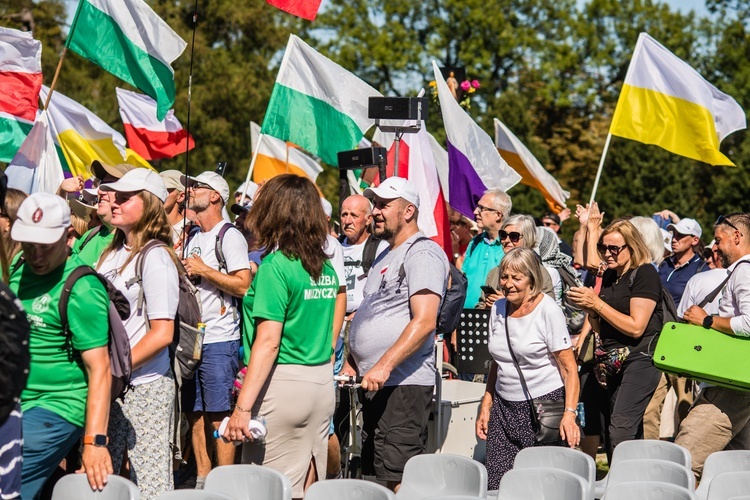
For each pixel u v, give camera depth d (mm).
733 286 9523
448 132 14273
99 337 6742
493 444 9484
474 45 61781
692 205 42812
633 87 13758
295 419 7535
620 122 13727
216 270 9852
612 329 10180
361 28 62781
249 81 52844
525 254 9164
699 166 48594
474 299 13383
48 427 6773
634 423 10023
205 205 10164
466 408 10859
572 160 60094
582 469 7547
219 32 56312
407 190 8664
